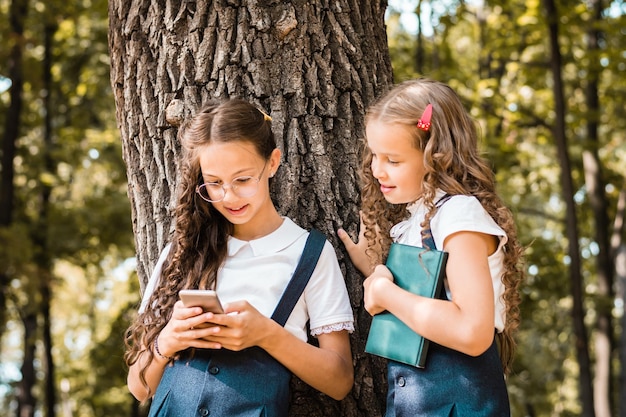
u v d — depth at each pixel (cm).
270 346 208
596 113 878
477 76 990
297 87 255
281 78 255
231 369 209
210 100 236
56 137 1155
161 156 257
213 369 209
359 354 246
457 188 212
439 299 205
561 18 818
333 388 218
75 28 1105
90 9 985
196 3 256
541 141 1011
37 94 1101
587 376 812
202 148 212
